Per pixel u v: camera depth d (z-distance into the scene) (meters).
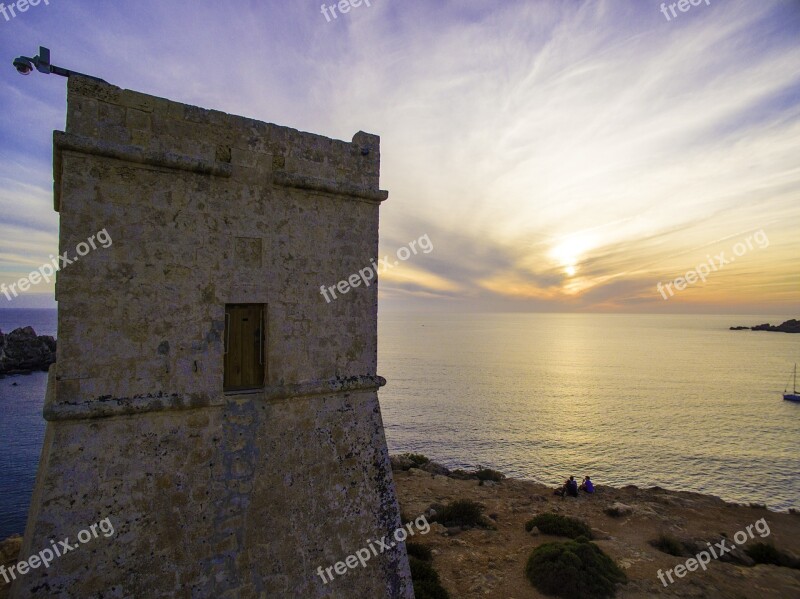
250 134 7.63
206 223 7.12
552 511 19.28
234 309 7.56
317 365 8.20
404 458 28.44
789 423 65.75
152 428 6.57
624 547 15.48
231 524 6.98
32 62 6.05
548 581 12.38
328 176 8.48
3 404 57.09
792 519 20.20
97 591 5.88
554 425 63.56
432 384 102.12
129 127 6.55
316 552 7.69
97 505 6.03
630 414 71.12
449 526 16.91
